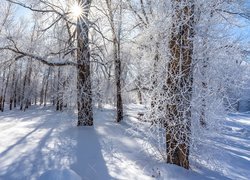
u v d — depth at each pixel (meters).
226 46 7.77
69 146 8.77
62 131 11.42
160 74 7.21
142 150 8.27
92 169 6.66
